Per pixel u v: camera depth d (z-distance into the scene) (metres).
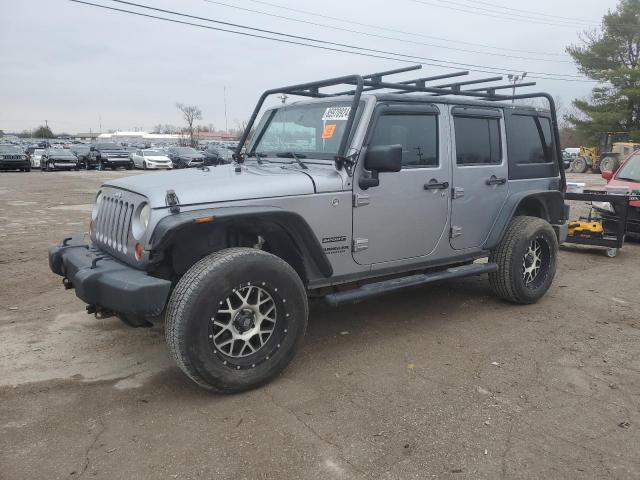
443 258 4.79
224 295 3.29
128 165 36.66
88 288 3.33
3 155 32.47
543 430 3.05
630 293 5.99
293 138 4.57
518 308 5.37
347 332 4.65
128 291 3.13
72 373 3.80
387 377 3.74
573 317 5.09
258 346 3.57
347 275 4.15
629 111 37.31
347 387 3.58
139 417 3.19
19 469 2.68
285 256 4.02
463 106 4.83
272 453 2.81
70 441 2.93
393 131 4.28
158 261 3.32
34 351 4.20
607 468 2.71
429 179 4.50
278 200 3.62
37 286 6.12
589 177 29.11
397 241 4.37
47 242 8.91
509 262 5.17
